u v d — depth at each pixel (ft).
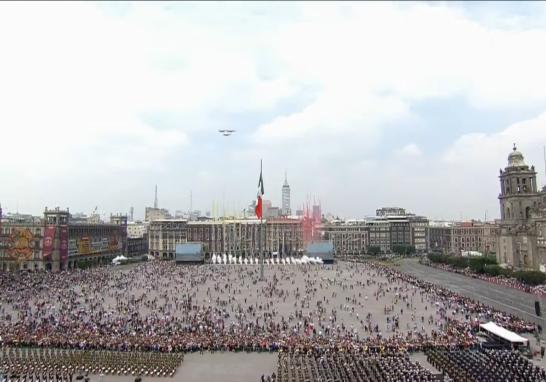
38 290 511.40
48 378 236.63
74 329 325.21
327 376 230.48
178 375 242.99
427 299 476.13
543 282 578.25
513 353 267.39
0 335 305.94
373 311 418.51
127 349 285.43
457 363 247.91
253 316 396.98
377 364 248.73
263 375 228.84
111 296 496.23
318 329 347.56
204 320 368.48
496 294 520.42
